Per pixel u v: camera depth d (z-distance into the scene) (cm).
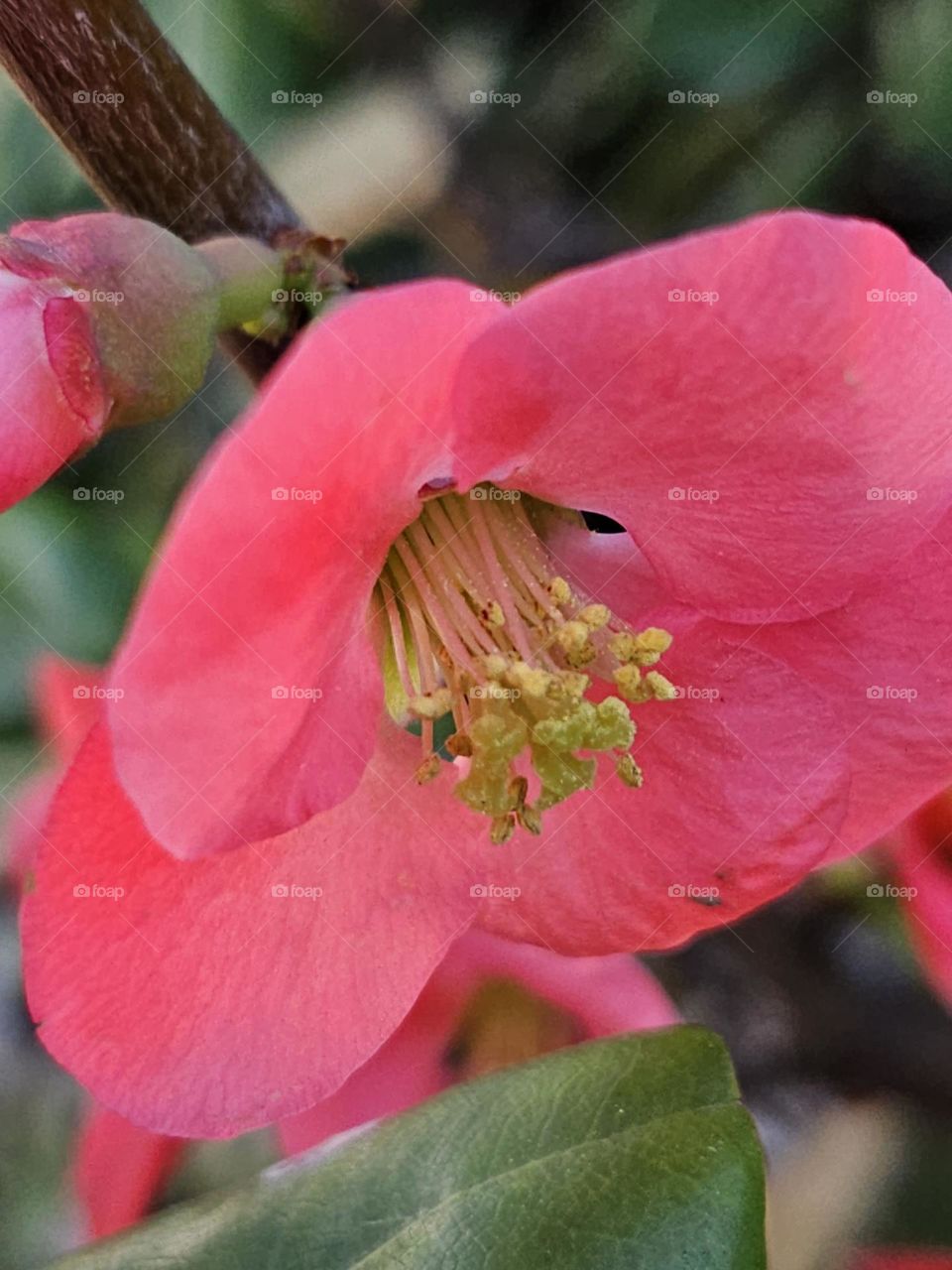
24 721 14
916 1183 13
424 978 9
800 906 13
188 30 13
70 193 13
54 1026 8
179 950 8
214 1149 15
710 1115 8
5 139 13
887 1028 13
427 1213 8
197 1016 8
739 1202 7
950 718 9
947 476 8
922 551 8
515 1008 12
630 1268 7
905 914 12
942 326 7
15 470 8
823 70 13
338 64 13
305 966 8
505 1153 8
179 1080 8
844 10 12
